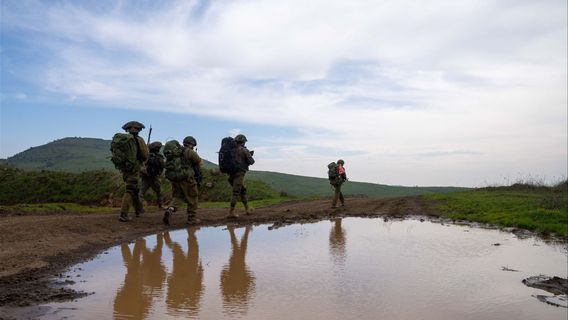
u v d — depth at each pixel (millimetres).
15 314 4609
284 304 5051
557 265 7273
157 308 4883
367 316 4695
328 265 7035
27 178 25875
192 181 12727
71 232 9742
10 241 8289
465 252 8266
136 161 12102
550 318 4812
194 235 10531
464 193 23953
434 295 5496
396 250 8391
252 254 7984
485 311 4980
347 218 14289
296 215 14945
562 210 13359
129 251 8336
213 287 5754
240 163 14086
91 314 4652
